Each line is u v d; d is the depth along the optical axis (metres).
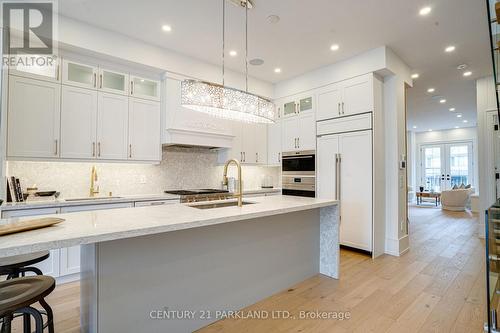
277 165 5.10
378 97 3.81
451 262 3.47
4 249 1.06
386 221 3.90
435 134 10.56
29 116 2.81
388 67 3.60
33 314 1.22
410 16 2.90
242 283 2.30
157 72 3.75
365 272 3.12
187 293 1.95
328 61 4.11
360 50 3.72
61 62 3.04
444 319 2.13
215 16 2.91
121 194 3.70
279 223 2.63
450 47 3.62
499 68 2.16
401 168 3.94
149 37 3.38
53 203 2.74
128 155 3.51
